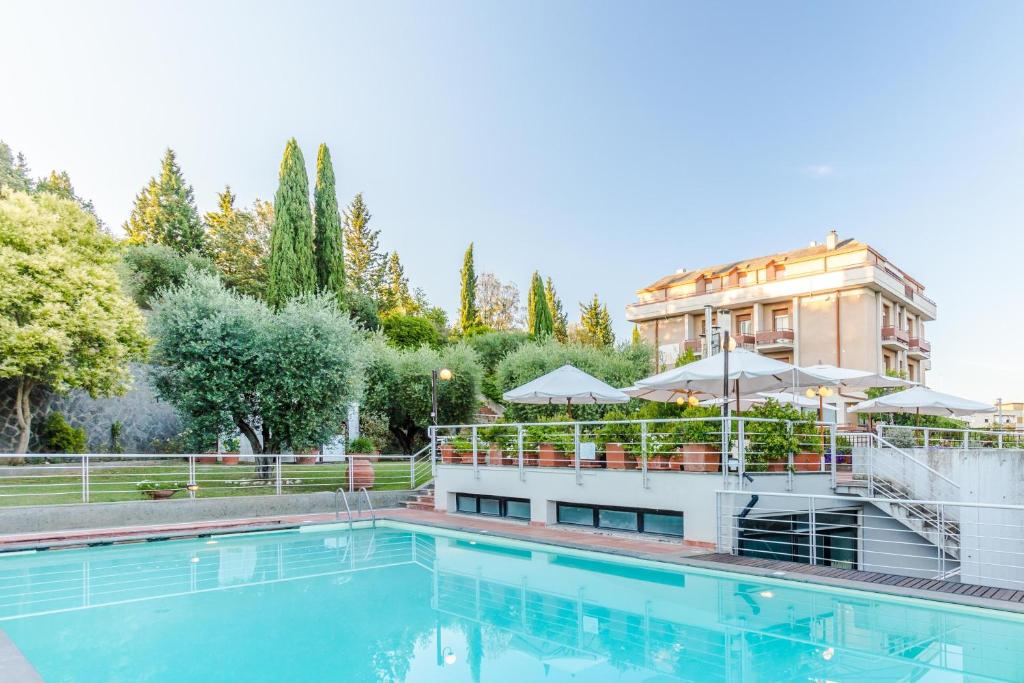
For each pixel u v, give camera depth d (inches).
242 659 220.7
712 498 389.7
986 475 630.5
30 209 644.7
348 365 701.3
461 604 295.9
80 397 775.1
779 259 1470.2
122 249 1074.1
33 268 614.5
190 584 340.8
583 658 218.1
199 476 676.7
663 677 197.8
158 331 658.8
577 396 585.0
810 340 1400.1
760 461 425.4
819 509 448.5
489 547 454.3
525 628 256.2
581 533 464.4
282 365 649.0
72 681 198.4
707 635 241.6
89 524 476.4
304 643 239.3
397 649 231.5
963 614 259.9
